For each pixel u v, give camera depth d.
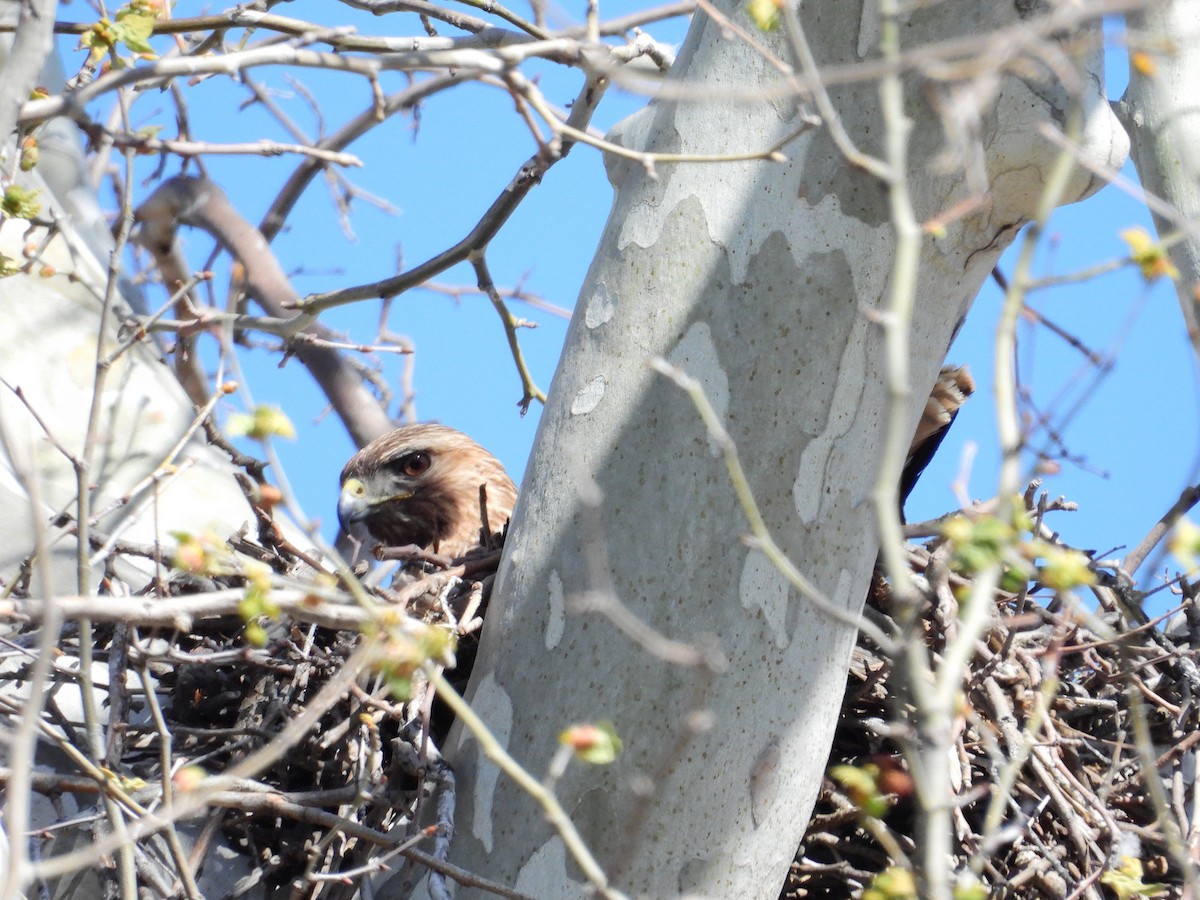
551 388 8.09
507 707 7.66
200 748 8.93
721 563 7.44
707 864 7.38
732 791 7.40
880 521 4.82
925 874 4.79
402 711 8.42
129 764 8.86
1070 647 8.83
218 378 8.02
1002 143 7.36
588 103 10.15
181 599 5.52
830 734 7.72
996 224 7.65
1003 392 5.04
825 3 7.65
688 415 7.57
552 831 7.39
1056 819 8.86
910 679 4.86
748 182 7.70
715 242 7.70
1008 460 4.94
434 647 5.46
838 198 7.57
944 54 5.98
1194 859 7.91
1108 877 6.63
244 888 8.23
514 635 7.77
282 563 9.29
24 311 11.09
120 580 9.01
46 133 12.73
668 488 7.52
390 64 6.62
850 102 7.60
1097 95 7.43
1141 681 9.16
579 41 7.18
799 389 7.52
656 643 6.25
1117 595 9.34
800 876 8.92
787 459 7.49
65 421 10.77
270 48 6.92
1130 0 5.68
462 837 7.59
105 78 6.66
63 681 8.41
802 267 7.57
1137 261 5.36
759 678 7.43
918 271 7.66
